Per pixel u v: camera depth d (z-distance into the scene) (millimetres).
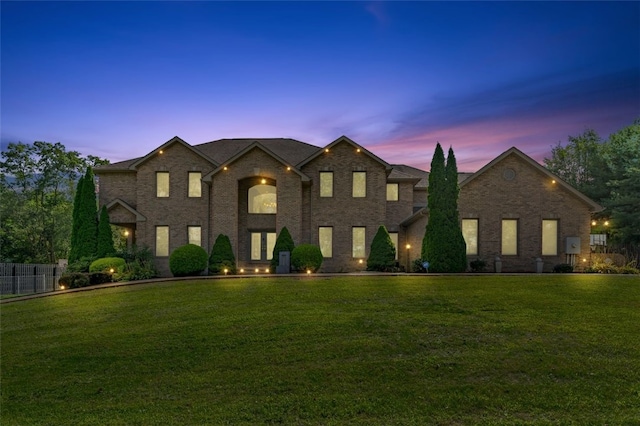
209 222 25203
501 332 9148
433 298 12859
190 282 17875
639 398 6066
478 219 22766
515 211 22766
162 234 25188
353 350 8273
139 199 25188
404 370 7281
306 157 27094
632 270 20703
